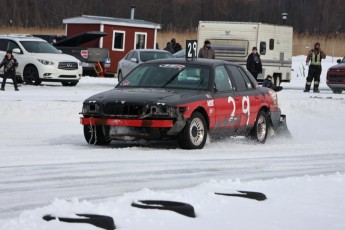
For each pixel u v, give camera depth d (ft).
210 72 72.33
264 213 38.88
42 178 48.65
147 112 65.67
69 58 156.25
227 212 38.73
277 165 59.21
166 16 382.63
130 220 35.83
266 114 79.77
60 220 34.99
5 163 54.70
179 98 67.15
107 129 67.51
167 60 75.20
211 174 52.75
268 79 131.34
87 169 52.90
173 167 55.52
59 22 358.64
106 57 204.54
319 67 164.45
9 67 135.03
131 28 229.45
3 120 95.81
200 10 386.52
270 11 386.32
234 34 174.50
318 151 70.95
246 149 70.54
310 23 382.63
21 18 355.97
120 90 70.79
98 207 37.60
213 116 70.28
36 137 77.77
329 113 123.95
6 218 36.96
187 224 35.91
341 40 319.88
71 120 99.76
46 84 160.86
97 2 374.43
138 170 53.36
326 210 39.96
